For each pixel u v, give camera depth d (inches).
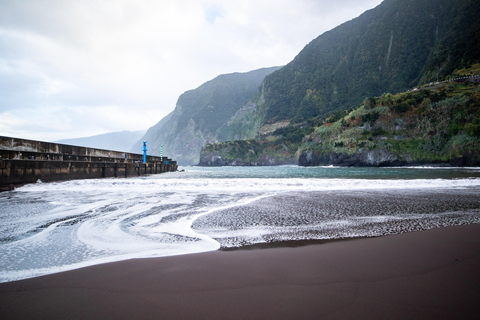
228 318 94.6
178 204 361.4
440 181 662.5
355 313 97.7
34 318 95.6
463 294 113.1
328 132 3725.4
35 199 414.3
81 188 566.9
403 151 2701.8
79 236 207.6
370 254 166.4
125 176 1311.5
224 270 141.0
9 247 180.4
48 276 134.2
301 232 217.9
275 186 587.8
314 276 132.8
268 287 121.0
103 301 108.7
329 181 656.4
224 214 290.0
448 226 240.1
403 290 117.3
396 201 381.7
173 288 120.3
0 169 619.2
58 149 990.4
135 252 171.0
